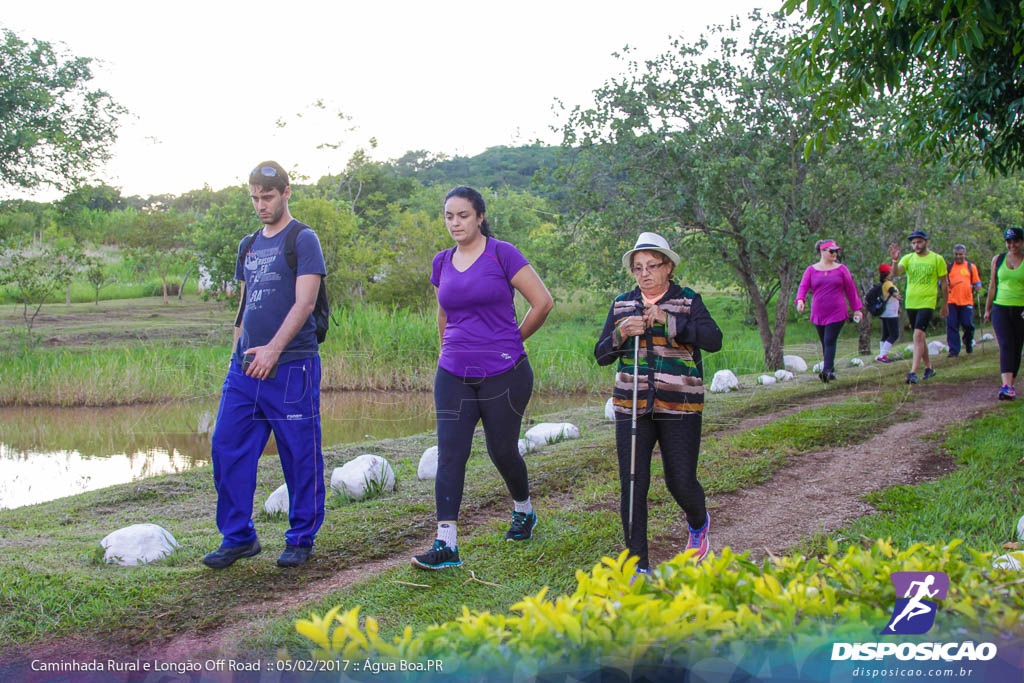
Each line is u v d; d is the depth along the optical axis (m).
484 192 32.44
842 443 6.61
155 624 3.42
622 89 12.98
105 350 16.33
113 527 5.14
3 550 4.39
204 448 9.69
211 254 26.00
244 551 4.17
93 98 19.19
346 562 4.27
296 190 28.56
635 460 3.64
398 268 23.30
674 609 1.93
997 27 5.40
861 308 10.62
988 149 8.02
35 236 25.95
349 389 13.91
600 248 13.19
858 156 12.48
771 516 4.75
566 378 13.80
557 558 4.15
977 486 5.01
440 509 4.05
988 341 15.72
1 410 12.53
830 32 6.18
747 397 9.62
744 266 13.80
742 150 12.78
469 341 4.12
